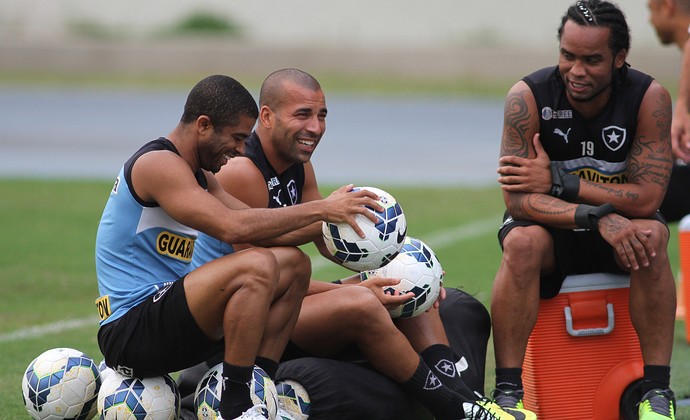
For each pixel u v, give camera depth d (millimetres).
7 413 18922
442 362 17422
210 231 15672
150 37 126000
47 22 135000
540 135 18719
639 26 122938
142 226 16203
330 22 144250
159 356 15742
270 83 18094
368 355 16641
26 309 28203
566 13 18031
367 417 16406
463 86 101000
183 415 17312
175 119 77688
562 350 18422
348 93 95062
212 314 15391
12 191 49156
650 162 18328
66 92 92562
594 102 18266
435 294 17516
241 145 16250
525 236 17812
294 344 17172
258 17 145125
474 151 65500
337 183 52312
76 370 16484
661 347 17938
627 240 17328
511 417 16750
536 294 17922
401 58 108312
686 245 24859
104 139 68125
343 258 16391
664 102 18344
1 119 76438
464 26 142125
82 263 34531
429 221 42750
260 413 15172
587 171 18844
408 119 80062
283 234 15883
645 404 17578
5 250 36344
